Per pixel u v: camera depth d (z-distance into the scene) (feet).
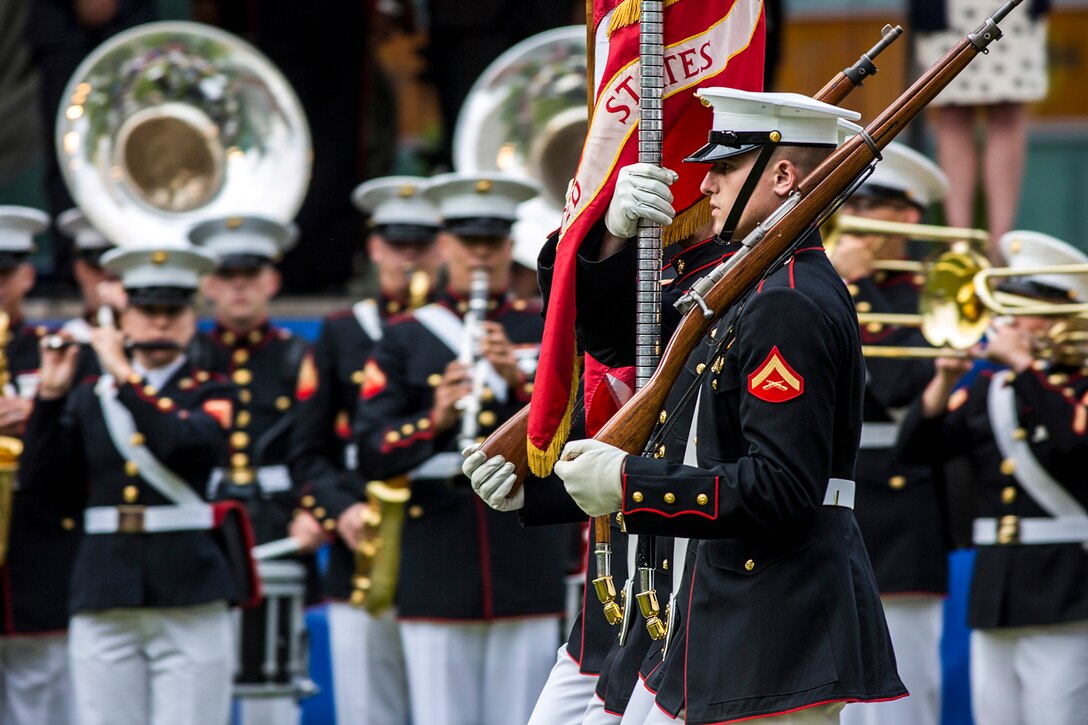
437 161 116.06
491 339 81.30
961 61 47.03
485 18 108.88
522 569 84.28
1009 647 80.28
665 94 50.98
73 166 104.99
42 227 98.12
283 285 115.55
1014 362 77.61
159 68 106.73
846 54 110.73
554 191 101.76
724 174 48.26
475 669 84.89
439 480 84.58
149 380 85.92
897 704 80.18
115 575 83.35
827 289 46.80
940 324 77.25
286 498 97.30
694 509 45.24
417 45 119.96
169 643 84.23
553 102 101.65
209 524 85.30
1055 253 78.28
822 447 45.37
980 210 106.11
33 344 96.58
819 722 46.80
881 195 84.07
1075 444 76.69
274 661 91.40
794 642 46.19
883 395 80.48
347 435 92.89
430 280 95.09
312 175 114.21
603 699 52.85
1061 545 78.64
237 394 88.07
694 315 46.78
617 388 49.62
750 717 46.09
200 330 100.32
